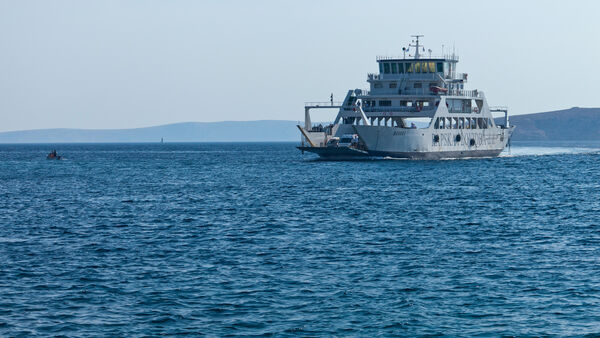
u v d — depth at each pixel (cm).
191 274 5731
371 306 4884
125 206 10481
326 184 14200
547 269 5853
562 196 11662
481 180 14975
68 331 4422
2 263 6125
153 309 4822
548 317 4656
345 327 4497
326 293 5178
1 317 4656
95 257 6406
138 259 6309
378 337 4341
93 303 4953
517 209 9862
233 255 6469
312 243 7075
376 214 9350
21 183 15538
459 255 6450
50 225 8419
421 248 6794
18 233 7794
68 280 5547
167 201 11194
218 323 4559
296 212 9600
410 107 19650
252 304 4931
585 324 4519
